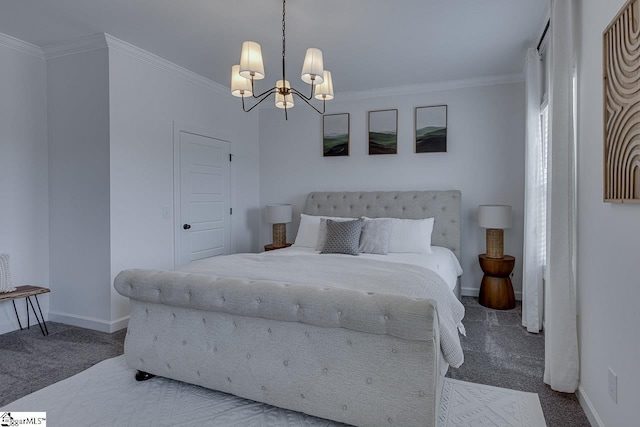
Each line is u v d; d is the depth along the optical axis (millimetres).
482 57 3551
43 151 3426
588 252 1896
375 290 1978
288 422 1867
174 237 3873
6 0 2559
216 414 1936
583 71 1953
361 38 3133
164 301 2141
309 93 4723
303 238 4160
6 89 3154
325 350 1800
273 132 5238
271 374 1903
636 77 1316
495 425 1836
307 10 2674
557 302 2113
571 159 2051
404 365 1654
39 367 2494
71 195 3346
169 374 2188
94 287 3270
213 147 4445
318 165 4973
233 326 2023
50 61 3412
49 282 3477
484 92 4191
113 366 2514
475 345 2852
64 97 3355
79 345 2895
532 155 3148
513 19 2795
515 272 4121
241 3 2582
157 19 2828
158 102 3656
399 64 3729
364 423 1717
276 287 1896
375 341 1706
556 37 2080
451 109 4320
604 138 1602
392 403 1661
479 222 3842
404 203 4316
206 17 2791
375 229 3666
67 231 3375
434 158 4398
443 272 3031
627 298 1434
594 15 1788
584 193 1955
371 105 4668
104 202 3197
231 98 4773
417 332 1579
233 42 3232
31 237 3334
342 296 1744
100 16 2783
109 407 2000
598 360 1756
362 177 4734
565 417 1899
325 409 1789
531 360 2588
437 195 4207
